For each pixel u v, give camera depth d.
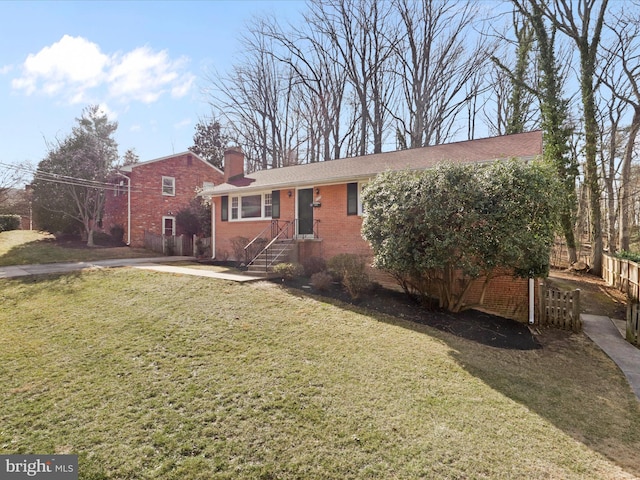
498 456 3.26
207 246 17.31
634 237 21.75
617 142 16.66
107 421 3.61
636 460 3.41
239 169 17.55
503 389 4.75
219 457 3.11
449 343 6.36
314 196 12.83
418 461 3.12
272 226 13.91
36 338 5.82
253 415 3.73
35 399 4.02
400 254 7.43
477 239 6.69
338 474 2.94
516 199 6.62
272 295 8.41
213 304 7.58
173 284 9.14
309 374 4.72
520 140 10.87
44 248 16.20
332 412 3.85
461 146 11.89
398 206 7.28
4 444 3.26
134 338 5.80
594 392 4.98
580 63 15.00
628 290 10.90
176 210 21.06
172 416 3.70
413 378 4.82
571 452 3.45
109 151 18.94
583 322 8.44
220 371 4.72
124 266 11.95
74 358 5.09
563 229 15.00
